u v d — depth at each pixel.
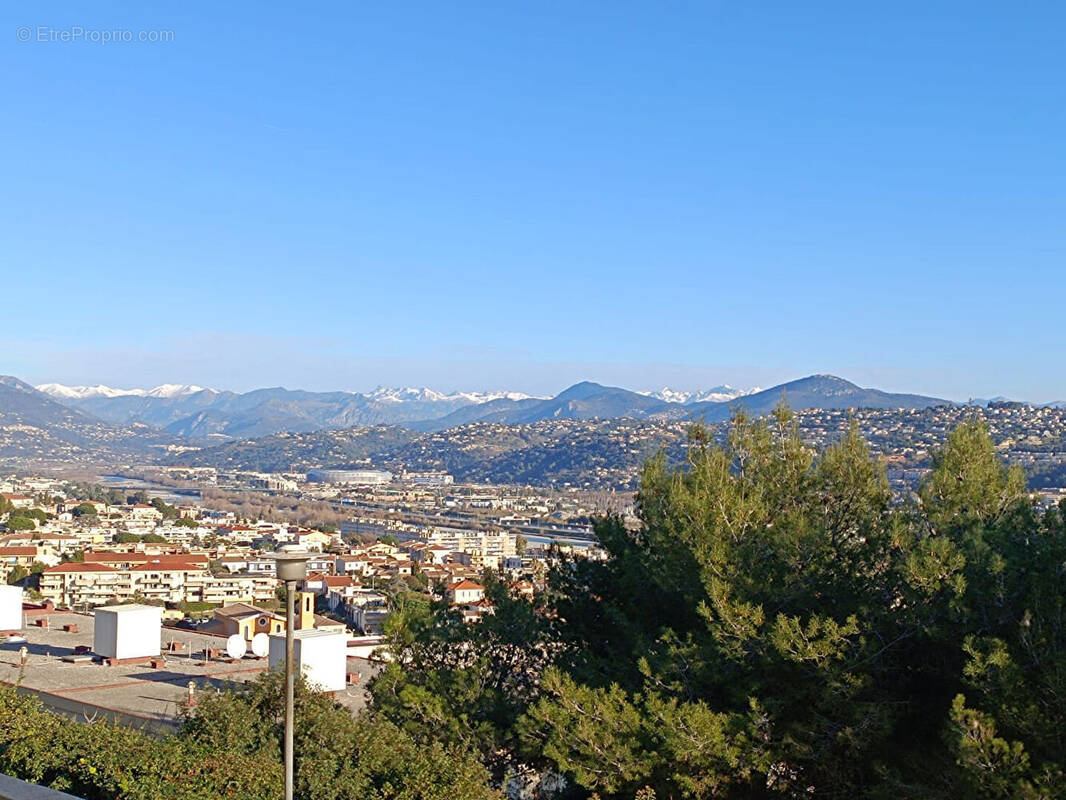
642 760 13.02
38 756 11.70
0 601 25.58
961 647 12.19
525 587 18.58
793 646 13.10
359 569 116.25
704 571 14.23
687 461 17.17
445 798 11.70
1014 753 11.11
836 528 15.39
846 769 13.32
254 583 102.69
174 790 10.83
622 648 15.77
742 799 13.90
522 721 13.77
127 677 20.92
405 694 15.02
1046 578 12.70
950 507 14.43
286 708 10.64
